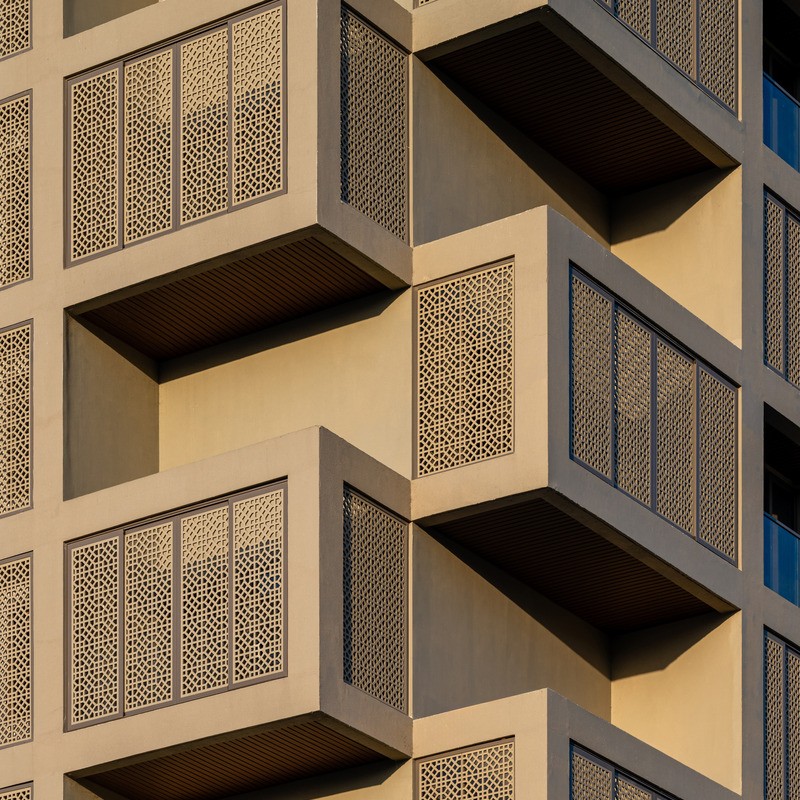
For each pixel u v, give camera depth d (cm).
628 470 6175
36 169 6506
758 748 6450
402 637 5925
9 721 6134
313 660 5659
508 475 5912
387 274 6156
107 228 6366
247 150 6147
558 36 6300
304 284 6228
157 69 6369
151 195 6309
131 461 6450
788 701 6612
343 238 6034
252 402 6412
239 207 6122
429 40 6353
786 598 6750
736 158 6831
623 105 6569
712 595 6406
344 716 5688
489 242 6103
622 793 5878
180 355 6581
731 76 6925
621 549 6156
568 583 6353
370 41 6259
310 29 6109
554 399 5934
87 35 6506
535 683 6306
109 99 6438
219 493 5919
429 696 5941
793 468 7144
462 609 6116
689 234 6862
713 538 6462
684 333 6469
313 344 6341
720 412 6562
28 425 6353
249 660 5762
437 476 6016
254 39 6203
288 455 5834
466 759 5778
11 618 6209
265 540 5819
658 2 6675
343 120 6141
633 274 6297
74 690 6047
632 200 6981
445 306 6134
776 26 7369
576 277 6100
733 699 6425
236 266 6166
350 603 5803
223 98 6228
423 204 6294
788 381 6881
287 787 6066
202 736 5778
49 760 6025
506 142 6638
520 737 5709
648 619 6562
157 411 6556
